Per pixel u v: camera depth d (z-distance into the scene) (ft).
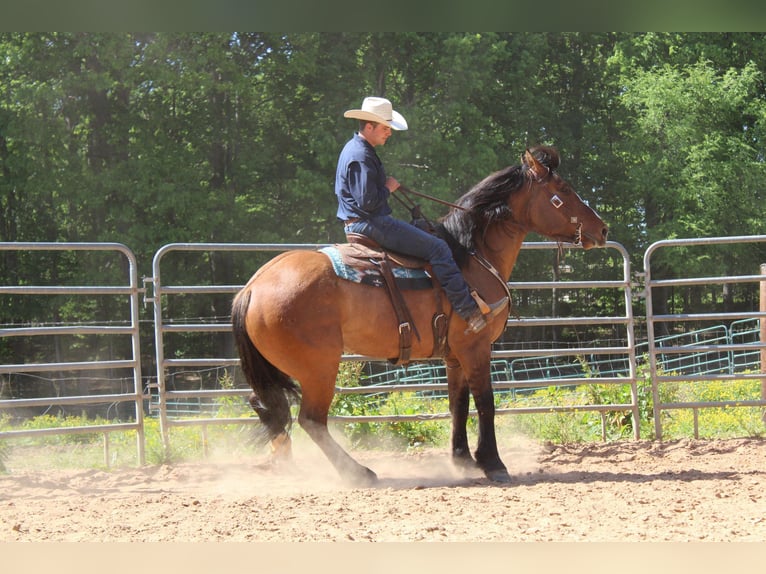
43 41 77.46
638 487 21.42
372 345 22.04
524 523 17.46
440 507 19.04
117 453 28.58
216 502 20.12
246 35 84.17
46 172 79.41
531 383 28.89
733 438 29.60
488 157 81.05
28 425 36.78
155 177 77.66
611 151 94.68
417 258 22.04
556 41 96.32
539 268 95.45
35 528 17.48
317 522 17.71
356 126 81.97
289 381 22.49
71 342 92.32
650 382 31.60
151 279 26.61
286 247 27.04
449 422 31.58
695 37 95.86
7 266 91.25
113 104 85.97
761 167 86.84
